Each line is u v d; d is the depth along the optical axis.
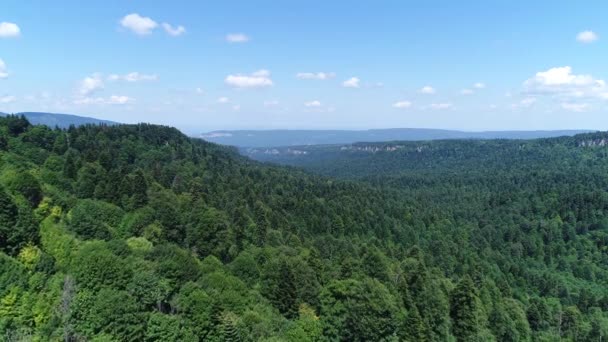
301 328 71.62
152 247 89.75
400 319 79.31
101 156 145.75
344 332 73.69
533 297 139.88
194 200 133.00
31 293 64.50
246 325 67.88
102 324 59.12
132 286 67.19
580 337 112.19
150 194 122.94
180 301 67.81
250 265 93.81
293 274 83.81
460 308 89.62
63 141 156.50
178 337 61.66
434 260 155.88
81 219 89.56
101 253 70.88
